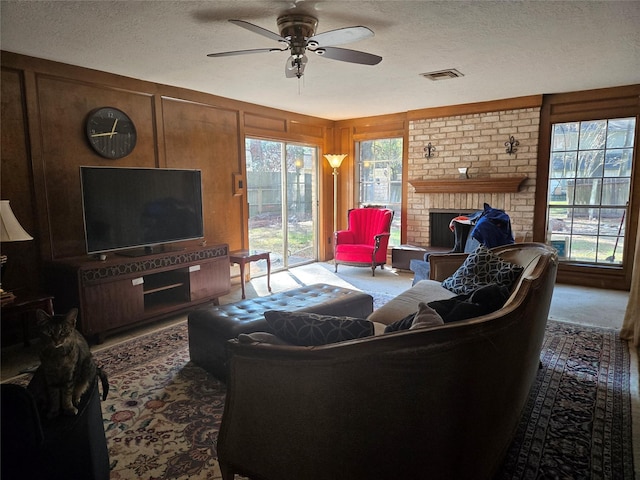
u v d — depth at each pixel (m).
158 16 2.52
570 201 4.99
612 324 3.54
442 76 3.99
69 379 1.42
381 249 5.64
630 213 4.61
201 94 4.59
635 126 4.50
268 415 1.43
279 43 3.00
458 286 2.91
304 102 5.23
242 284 4.52
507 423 1.58
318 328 1.57
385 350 1.18
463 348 1.18
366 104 5.39
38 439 1.23
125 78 3.87
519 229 5.19
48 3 2.29
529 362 1.73
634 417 2.13
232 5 2.40
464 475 1.30
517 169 5.13
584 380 2.53
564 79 4.16
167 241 3.90
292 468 1.41
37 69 3.27
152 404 2.32
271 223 5.82
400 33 2.87
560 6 2.43
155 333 3.47
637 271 3.06
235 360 1.49
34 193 3.31
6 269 3.18
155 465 1.81
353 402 1.25
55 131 3.41
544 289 1.75
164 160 4.27
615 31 2.82
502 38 2.96
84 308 3.13
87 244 3.29
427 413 1.20
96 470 1.53
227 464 1.59
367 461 1.28
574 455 1.84
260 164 5.57
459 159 5.52
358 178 6.67
